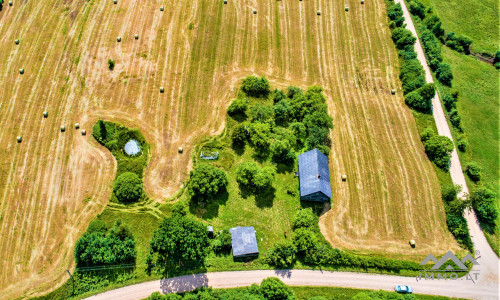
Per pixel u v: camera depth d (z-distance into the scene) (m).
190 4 88.56
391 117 75.06
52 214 59.69
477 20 96.31
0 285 53.44
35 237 57.53
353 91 78.62
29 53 78.25
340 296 55.41
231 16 87.69
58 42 79.94
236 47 82.75
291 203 63.31
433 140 69.75
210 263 56.62
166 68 77.62
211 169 62.44
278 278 55.91
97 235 55.69
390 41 87.62
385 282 57.03
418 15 93.38
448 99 76.81
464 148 71.69
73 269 54.75
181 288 54.47
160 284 54.66
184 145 67.88
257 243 59.16
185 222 53.97
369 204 64.38
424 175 67.94
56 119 69.56
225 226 60.09
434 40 86.81
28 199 60.94
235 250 56.75
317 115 69.25
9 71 75.56
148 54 79.38
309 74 80.56
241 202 62.59
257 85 74.38
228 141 68.75
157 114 71.31
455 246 60.88
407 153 70.56
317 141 67.81
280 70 80.62
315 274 57.16
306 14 90.50
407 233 61.91
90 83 74.38
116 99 72.75
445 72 81.12
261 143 66.38
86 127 68.81
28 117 69.69
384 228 62.19
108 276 54.47
